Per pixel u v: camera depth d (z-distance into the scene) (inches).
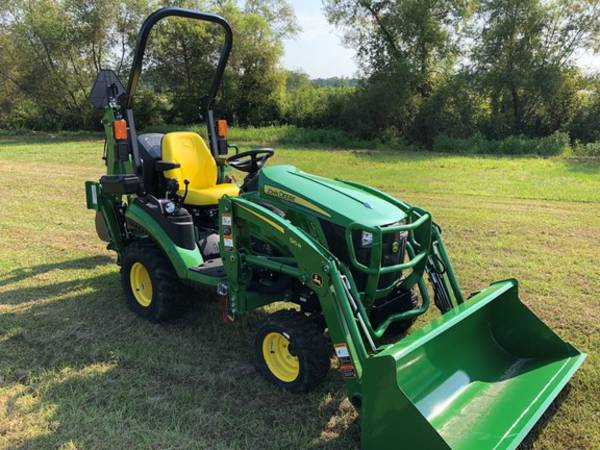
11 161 556.1
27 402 121.4
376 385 95.7
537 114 843.4
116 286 191.6
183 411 117.5
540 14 789.9
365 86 928.9
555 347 125.4
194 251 150.3
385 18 893.8
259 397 123.1
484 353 124.8
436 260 139.0
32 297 181.5
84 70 1147.9
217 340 150.6
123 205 183.8
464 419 104.1
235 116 1092.5
